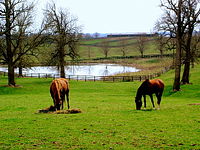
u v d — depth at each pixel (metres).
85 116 14.94
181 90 33.25
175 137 10.45
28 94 33.44
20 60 42.91
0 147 9.38
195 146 9.27
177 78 33.38
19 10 35.94
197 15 32.12
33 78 53.50
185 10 32.28
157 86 17.81
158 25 32.97
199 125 12.41
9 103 23.23
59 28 45.75
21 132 11.41
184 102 24.36
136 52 143.75
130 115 15.34
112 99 26.89
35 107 20.33
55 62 46.94
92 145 9.53
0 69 87.06
